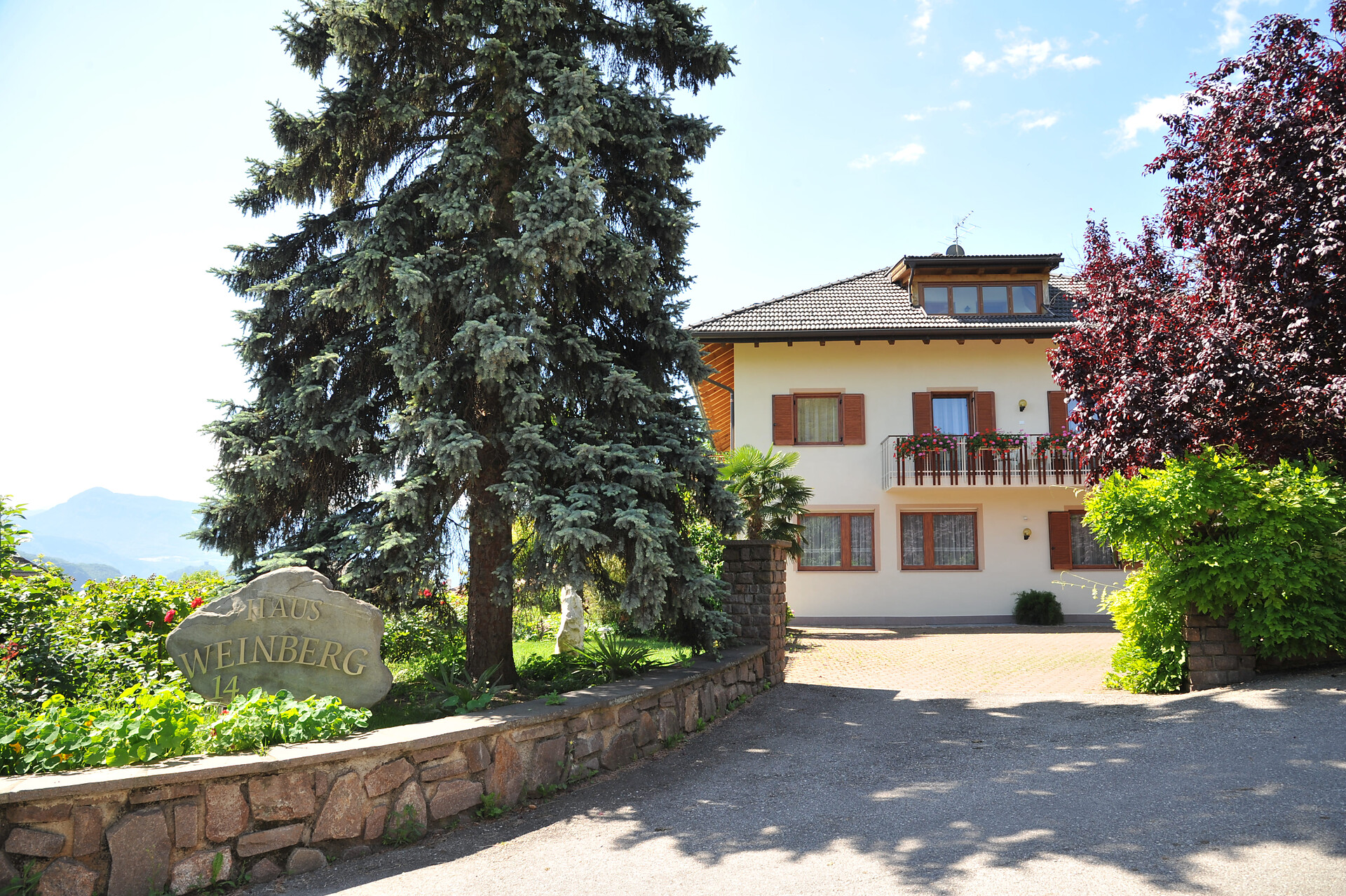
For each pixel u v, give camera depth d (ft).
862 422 65.62
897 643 49.34
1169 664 27.20
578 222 23.43
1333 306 25.50
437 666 28.17
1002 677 35.35
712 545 43.78
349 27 24.31
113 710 15.53
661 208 28.30
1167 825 13.79
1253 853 12.27
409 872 14.14
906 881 12.48
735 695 28.96
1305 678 23.67
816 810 16.62
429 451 23.31
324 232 28.55
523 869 14.08
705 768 20.67
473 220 24.50
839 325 65.10
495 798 17.33
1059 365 35.50
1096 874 12.07
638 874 13.57
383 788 15.48
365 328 27.84
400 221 25.57
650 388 27.58
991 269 66.85
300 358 27.68
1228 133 28.63
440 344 26.04
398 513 23.02
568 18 27.76
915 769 19.60
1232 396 26.71
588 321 29.78
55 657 18.58
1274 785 15.20
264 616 18.90
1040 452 63.52
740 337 64.03
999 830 14.43
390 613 26.50
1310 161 26.17
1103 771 17.62
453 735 16.51
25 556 23.79
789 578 64.80
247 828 13.78
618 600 27.50
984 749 21.15
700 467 26.53
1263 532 24.48
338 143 25.70
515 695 24.61
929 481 63.67
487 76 26.55
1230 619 25.91
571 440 25.49
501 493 23.22
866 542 65.16
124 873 12.51
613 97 26.78
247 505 26.30
